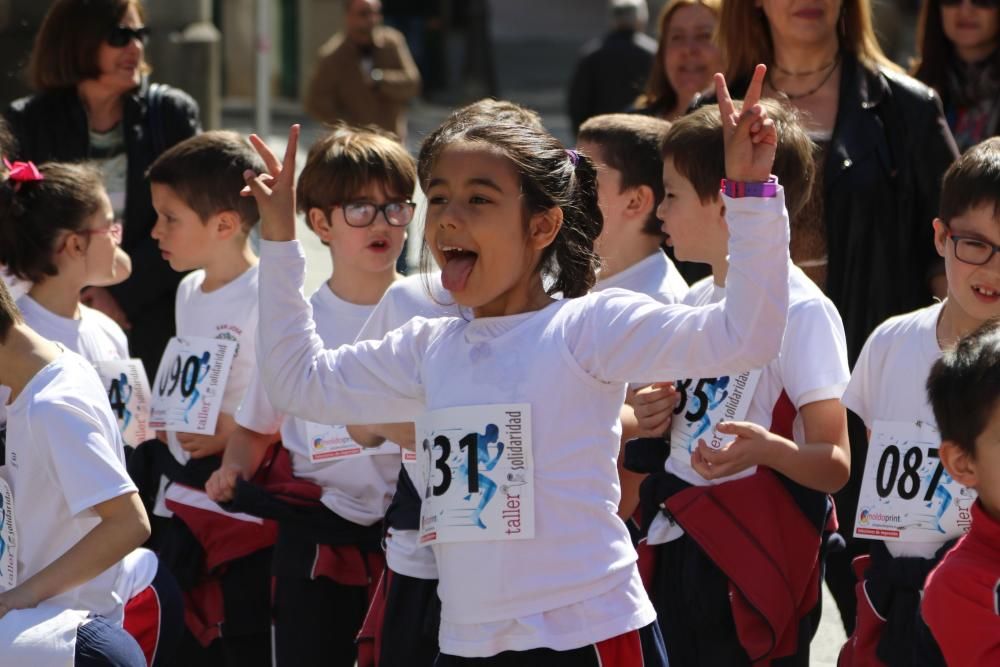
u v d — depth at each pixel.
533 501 8.75
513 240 8.95
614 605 8.86
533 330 8.98
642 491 11.41
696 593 11.05
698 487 11.05
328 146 13.02
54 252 13.23
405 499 11.05
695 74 18.58
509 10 104.44
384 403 9.54
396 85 34.72
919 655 10.09
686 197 11.38
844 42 14.98
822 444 10.73
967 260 10.50
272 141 52.94
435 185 9.05
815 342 10.85
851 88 14.59
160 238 14.25
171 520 13.85
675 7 18.67
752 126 8.31
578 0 105.56
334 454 12.48
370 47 34.72
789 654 11.05
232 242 14.14
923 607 9.13
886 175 14.37
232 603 13.55
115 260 13.79
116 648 10.64
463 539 8.81
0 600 10.38
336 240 13.01
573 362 8.82
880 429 10.95
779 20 14.62
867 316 14.34
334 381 9.51
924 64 18.03
